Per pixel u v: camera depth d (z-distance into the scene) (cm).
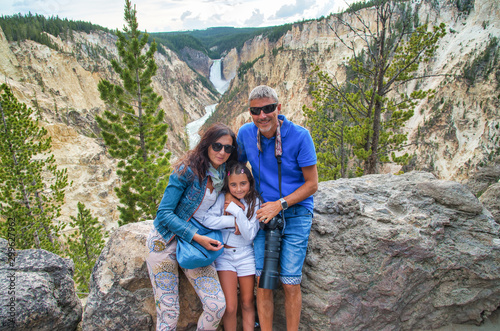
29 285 271
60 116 5628
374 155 1221
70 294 298
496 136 6191
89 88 7050
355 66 1238
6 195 1437
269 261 255
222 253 262
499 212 545
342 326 279
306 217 278
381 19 1091
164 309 246
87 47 9575
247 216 267
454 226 315
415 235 295
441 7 9294
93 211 3372
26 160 1488
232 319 260
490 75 6831
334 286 282
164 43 19575
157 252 253
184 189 251
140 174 1290
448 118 6900
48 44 7062
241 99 11850
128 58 1309
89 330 279
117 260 291
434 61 8519
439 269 296
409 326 303
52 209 1611
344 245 302
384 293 287
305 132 266
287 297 261
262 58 11831
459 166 6362
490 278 288
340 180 419
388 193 366
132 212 1315
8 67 5931
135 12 1283
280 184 274
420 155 6719
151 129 1459
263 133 271
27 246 1426
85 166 3631
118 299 280
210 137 243
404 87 8238
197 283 249
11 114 1443
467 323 304
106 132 1376
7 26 6450
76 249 1617
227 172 267
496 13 8219
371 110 1234
